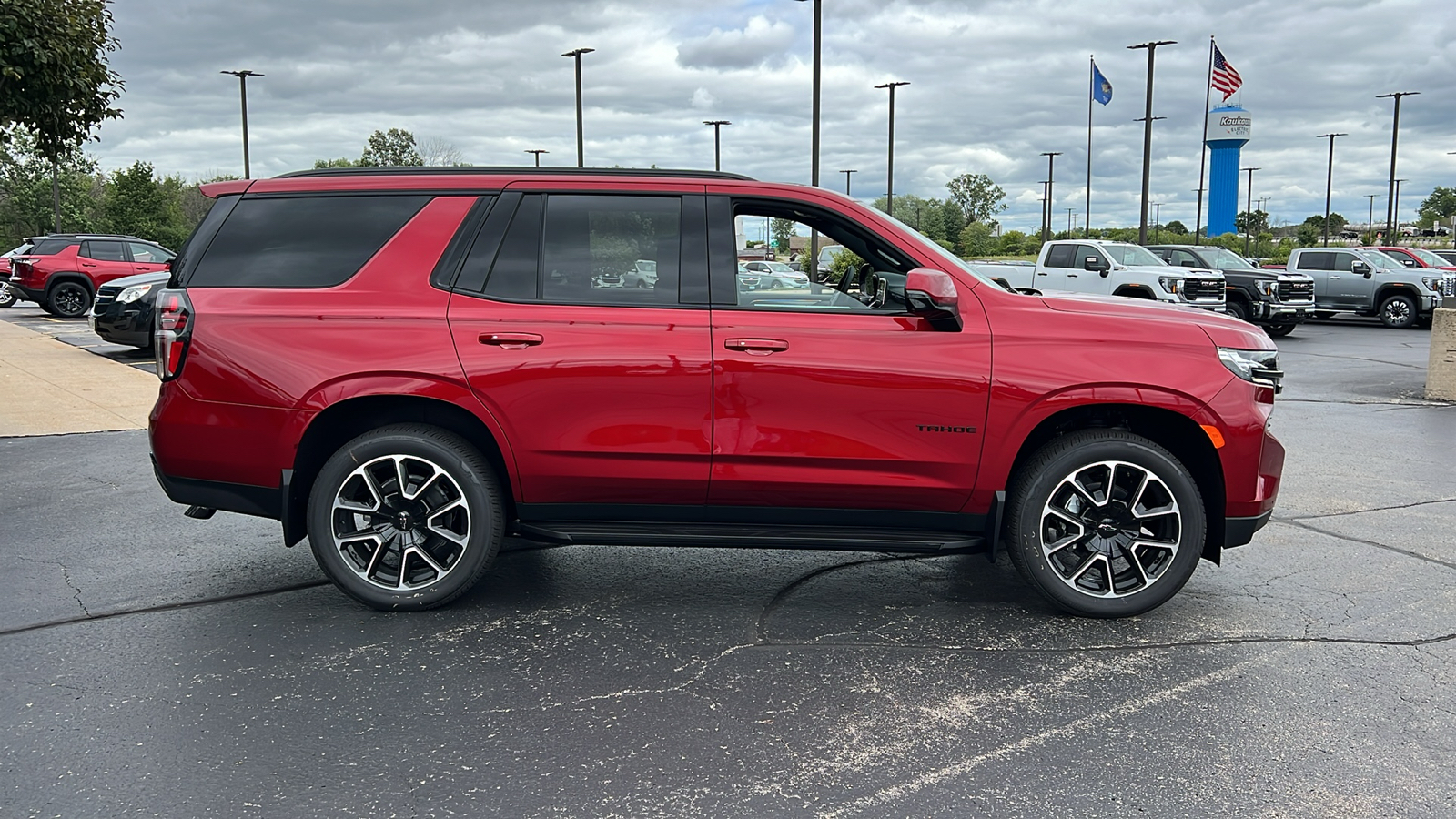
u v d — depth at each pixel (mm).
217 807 2809
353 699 3523
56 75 8859
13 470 7281
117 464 7477
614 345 4121
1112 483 4191
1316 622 4312
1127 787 2943
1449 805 2842
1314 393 11969
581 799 2869
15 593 4613
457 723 3346
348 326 4160
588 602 4582
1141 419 4344
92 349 15242
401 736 3246
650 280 4215
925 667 3844
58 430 8836
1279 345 19422
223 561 5148
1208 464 4266
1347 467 7633
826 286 4516
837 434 4137
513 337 4133
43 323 20672
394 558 4477
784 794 2906
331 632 4172
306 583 4789
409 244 4242
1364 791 2922
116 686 3611
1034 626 4289
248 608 4449
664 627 4270
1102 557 4270
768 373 4109
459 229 4250
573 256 4242
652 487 4227
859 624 4320
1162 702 3531
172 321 4223
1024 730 3314
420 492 4246
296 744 3184
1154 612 4449
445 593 4336
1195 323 4254
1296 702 3527
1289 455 8102
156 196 57375
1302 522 5996
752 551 5441
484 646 4031
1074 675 3766
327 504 4230
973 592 4758
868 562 5262
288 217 4305
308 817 2762
